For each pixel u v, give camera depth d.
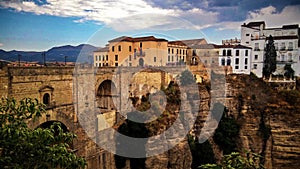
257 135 56.56
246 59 67.50
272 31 69.00
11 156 13.96
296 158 54.06
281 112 55.88
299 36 67.25
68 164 14.42
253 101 59.16
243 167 14.32
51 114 32.47
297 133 53.88
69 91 35.41
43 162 14.24
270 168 55.69
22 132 13.78
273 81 62.41
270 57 65.56
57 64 42.97
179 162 43.78
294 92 58.28
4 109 15.16
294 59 64.00
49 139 14.64
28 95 30.19
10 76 28.03
